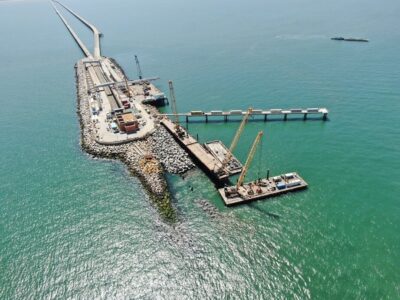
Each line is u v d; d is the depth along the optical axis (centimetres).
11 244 8919
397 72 18350
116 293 7525
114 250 8562
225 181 10700
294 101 16138
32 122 15925
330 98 16150
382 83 17188
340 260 8088
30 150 13425
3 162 12681
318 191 10319
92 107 15875
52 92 19638
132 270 8025
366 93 16338
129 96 16900
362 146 12481
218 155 12038
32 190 10969
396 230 8862
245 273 7856
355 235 8756
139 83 18975
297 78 18700
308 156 12044
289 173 10856
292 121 14538
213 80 19412
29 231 9312
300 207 9731
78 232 9181
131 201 10175
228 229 9044
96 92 17788
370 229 8919
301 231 8931
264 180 10675
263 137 13375
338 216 9375
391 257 8125
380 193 10175
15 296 7575
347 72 18925
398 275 7681
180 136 13150
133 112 14925
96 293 7550
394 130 13338
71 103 17925
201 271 7944
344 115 14650
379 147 12375
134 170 11462
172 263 8156
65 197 10544
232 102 16562
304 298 7262
